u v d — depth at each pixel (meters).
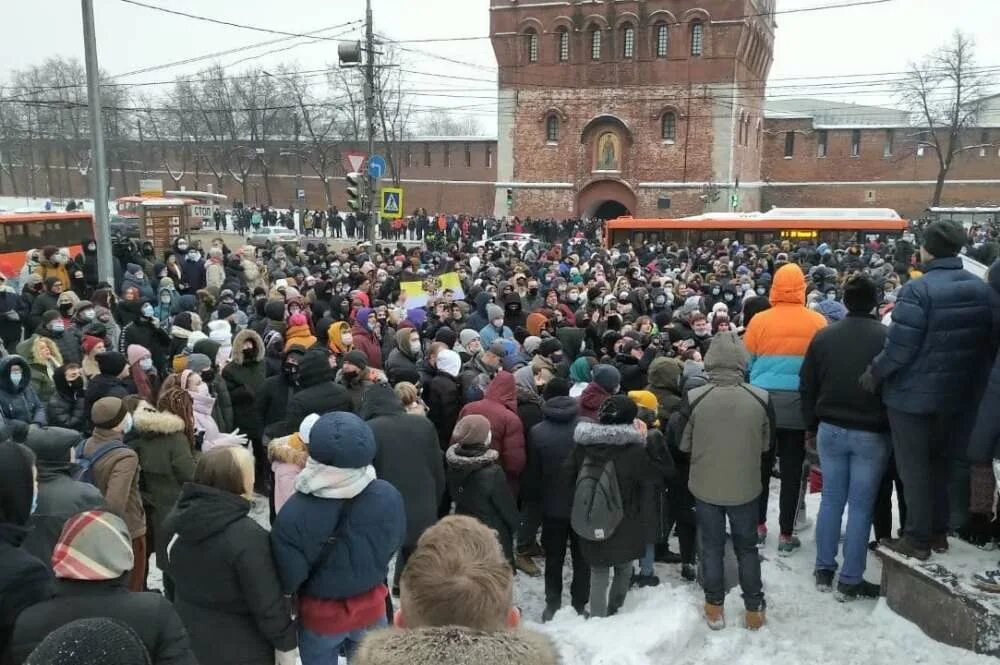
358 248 25.78
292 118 76.81
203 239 51.16
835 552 5.89
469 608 2.12
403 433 5.61
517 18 57.75
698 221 35.56
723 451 5.38
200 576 3.76
